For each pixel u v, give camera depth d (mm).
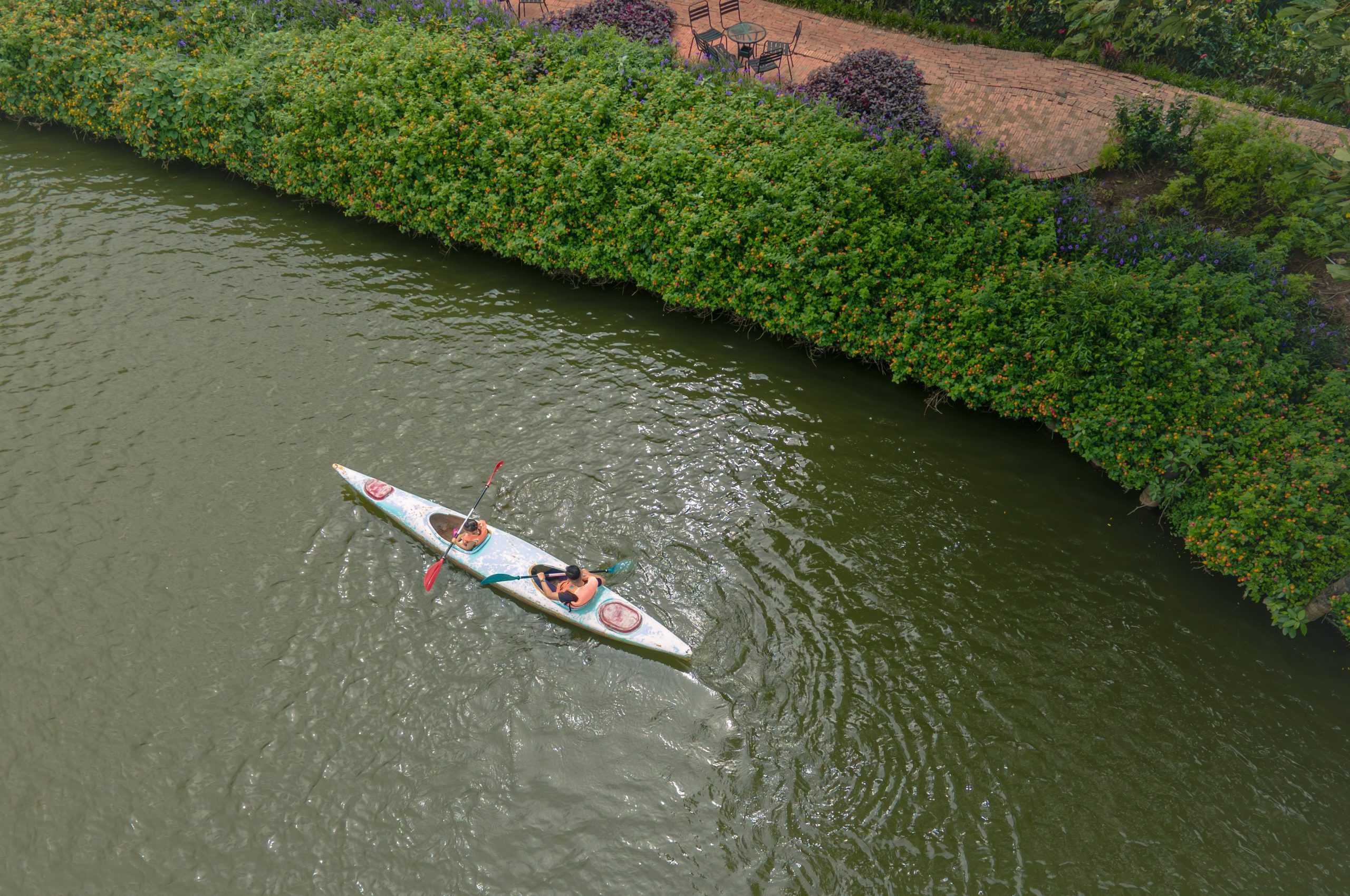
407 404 15656
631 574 13078
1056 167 18094
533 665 11914
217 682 11477
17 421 14812
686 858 10070
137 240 19125
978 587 13289
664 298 17734
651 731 11250
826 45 22250
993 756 11180
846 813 10531
